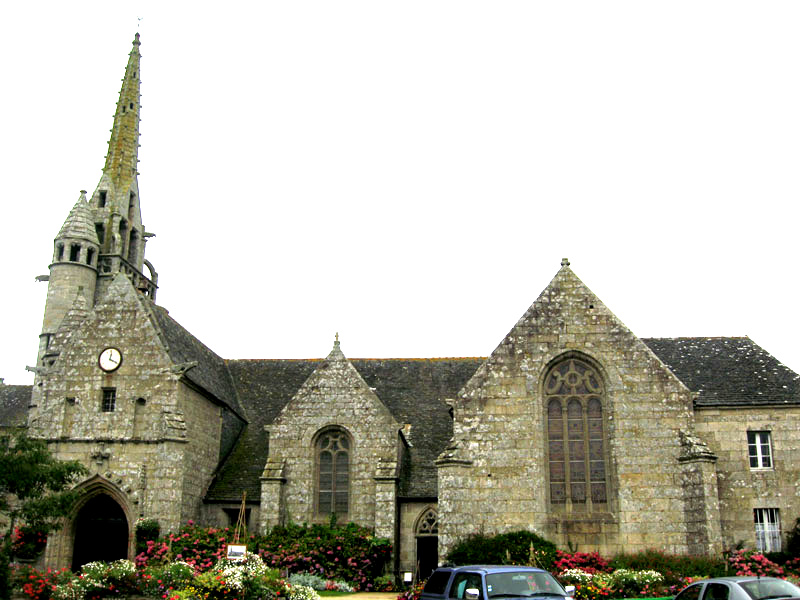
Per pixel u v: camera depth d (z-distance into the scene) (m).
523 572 15.95
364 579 28.22
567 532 26.73
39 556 28.47
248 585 21.06
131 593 22.95
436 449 32.59
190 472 30.34
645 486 26.84
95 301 51.06
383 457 30.47
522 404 28.06
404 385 36.56
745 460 27.83
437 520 30.02
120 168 57.03
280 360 39.75
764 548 27.09
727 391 28.86
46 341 48.62
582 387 28.39
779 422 28.06
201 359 35.44
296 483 30.64
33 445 24.27
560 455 27.81
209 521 31.33
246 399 37.44
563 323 28.86
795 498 27.39
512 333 28.95
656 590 22.88
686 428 27.27
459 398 28.31
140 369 30.33
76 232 50.97
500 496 27.16
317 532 29.16
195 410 31.50
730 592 15.41
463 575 16.23
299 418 31.42
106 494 29.22
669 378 27.83
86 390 30.33
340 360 32.28
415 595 23.42
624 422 27.56
